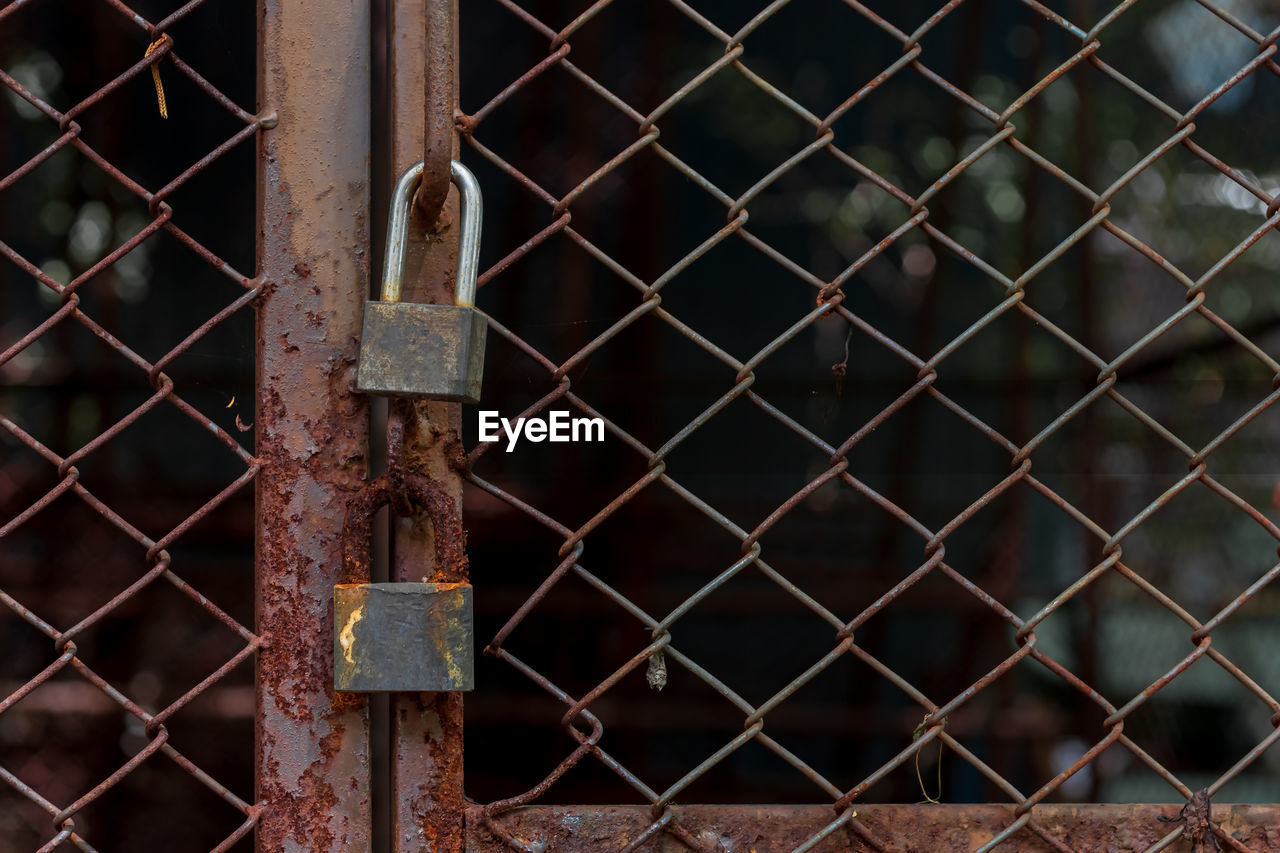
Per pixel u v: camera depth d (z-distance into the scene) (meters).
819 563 6.06
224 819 4.51
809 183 6.61
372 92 1.47
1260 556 4.38
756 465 6.53
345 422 1.45
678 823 1.47
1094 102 5.67
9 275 5.69
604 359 6.46
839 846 1.47
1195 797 1.49
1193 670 4.51
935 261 6.34
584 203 6.31
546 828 1.46
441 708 1.45
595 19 5.87
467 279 1.41
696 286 6.62
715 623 5.89
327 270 1.45
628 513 6.15
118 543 5.43
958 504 6.16
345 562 1.42
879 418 1.48
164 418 5.91
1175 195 5.23
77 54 5.46
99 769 4.60
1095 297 5.59
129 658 5.05
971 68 5.83
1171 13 5.05
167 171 5.77
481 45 5.90
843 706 5.62
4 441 5.62
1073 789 4.91
